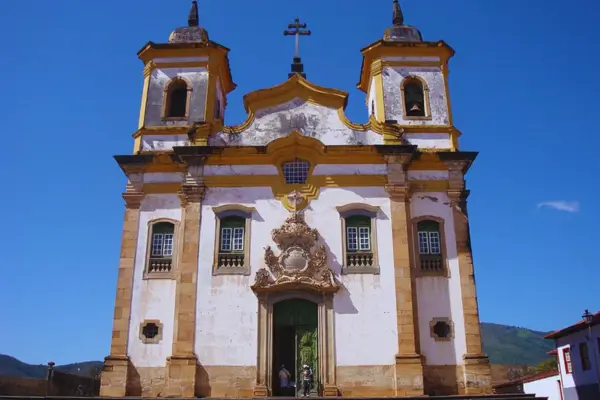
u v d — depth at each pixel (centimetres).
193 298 2097
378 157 2267
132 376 2047
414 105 2442
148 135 2386
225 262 2152
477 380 2028
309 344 2072
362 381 2008
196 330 2062
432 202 2258
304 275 2097
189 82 2470
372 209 2209
